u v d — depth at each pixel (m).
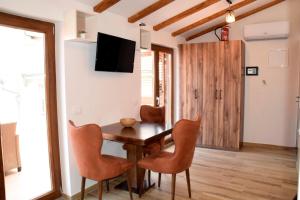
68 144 2.96
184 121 2.60
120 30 3.64
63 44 2.85
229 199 2.99
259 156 4.63
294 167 4.04
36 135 3.35
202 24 4.96
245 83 5.32
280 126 5.12
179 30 5.07
